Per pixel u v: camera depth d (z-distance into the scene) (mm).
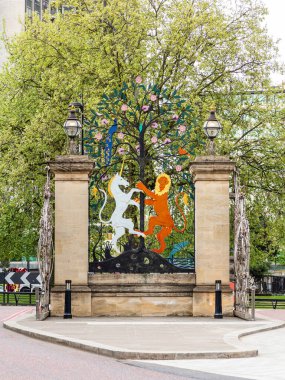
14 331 24078
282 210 43781
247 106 45219
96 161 32375
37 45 45906
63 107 43562
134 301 29672
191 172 30438
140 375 15000
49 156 43625
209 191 29828
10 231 46688
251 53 45875
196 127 40156
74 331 23250
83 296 29406
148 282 29797
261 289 63344
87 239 29688
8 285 56531
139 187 30375
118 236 30312
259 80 46000
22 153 44375
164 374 15219
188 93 43781
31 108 46906
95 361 17078
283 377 14906
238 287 29281
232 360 17562
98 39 44344
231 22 46875
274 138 43656
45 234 28578
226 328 24672
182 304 29688
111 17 45156
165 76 44219
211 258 29625
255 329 24375
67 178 29828
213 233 29734
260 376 15023
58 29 47094
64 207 29750
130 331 23422
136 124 32375
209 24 44531
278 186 43781
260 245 47844
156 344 19781
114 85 43031
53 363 16438
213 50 45062
